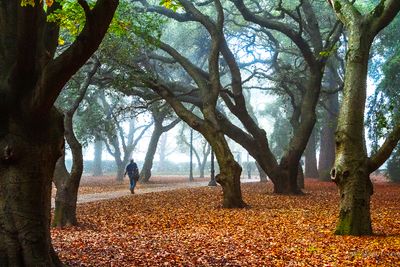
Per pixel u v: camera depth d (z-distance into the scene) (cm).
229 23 3819
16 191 606
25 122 608
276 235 1144
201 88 2172
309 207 1844
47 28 704
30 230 609
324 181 4062
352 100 1152
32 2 538
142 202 2072
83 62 570
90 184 3903
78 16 1098
